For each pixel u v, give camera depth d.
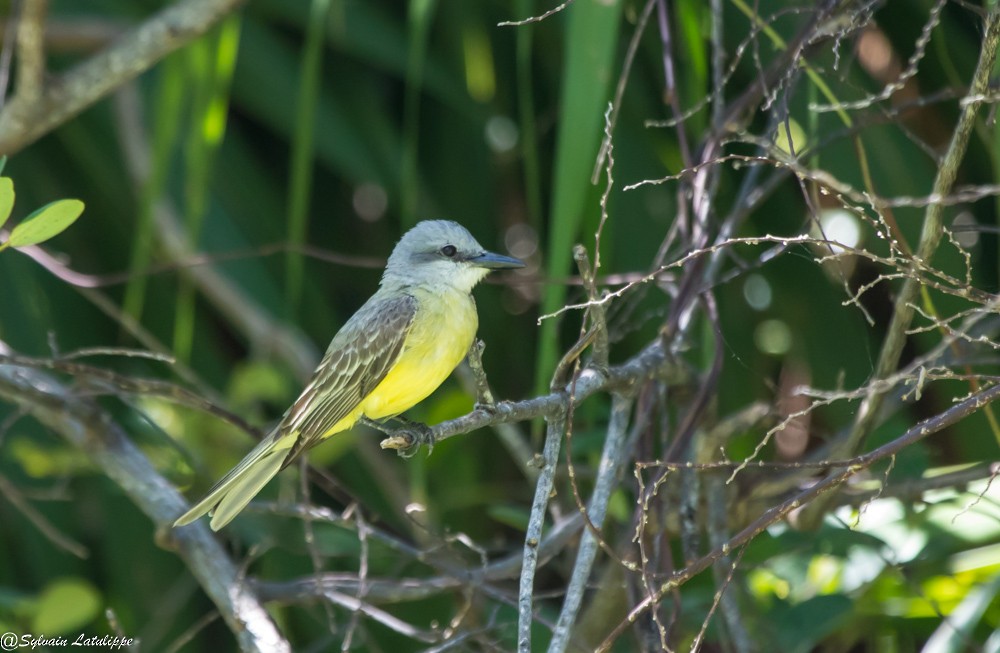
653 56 12.20
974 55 11.36
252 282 13.09
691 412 8.21
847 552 9.38
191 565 9.04
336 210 14.23
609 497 7.40
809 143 8.98
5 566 13.32
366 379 8.98
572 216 8.17
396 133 13.95
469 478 12.85
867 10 8.40
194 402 8.78
